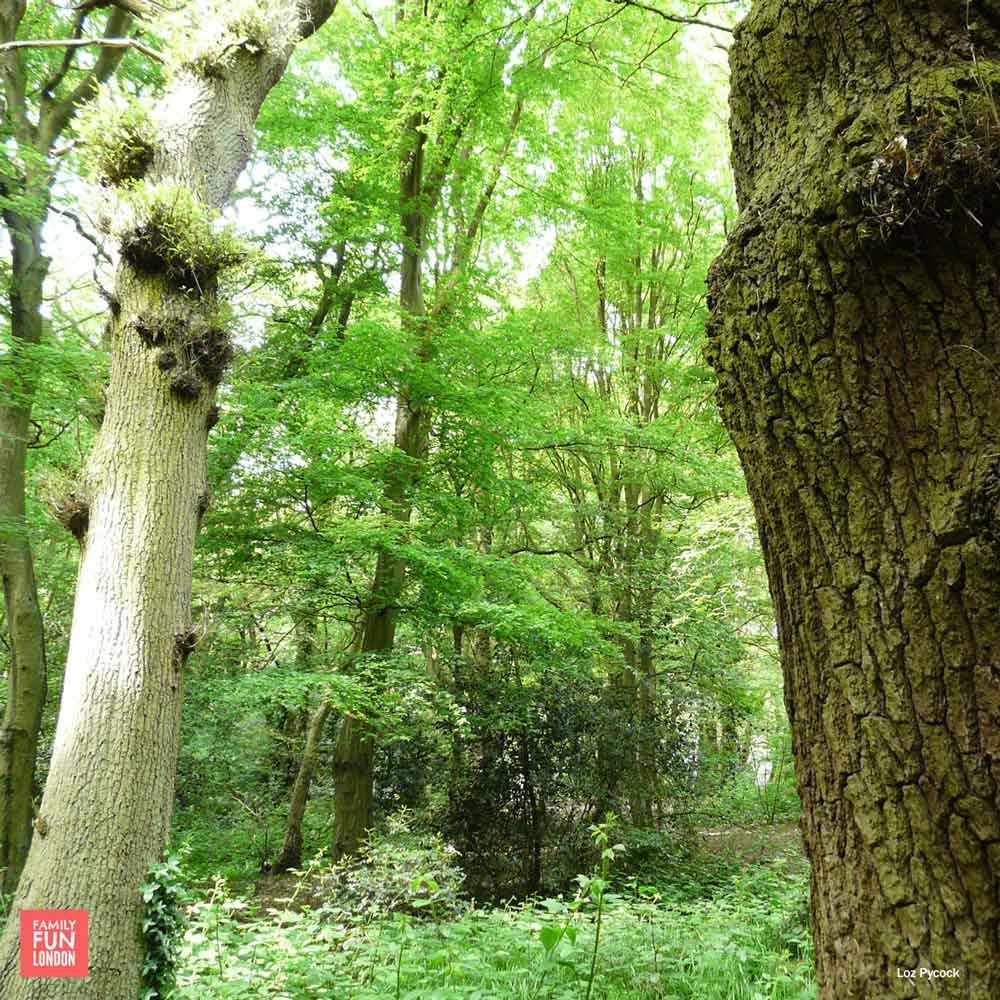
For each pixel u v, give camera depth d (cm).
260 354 898
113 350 405
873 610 137
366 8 1041
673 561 1068
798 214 146
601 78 963
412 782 1081
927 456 133
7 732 791
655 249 1373
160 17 439
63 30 910
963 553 126
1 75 808
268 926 484
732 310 163
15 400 736
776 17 159
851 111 143
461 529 1014
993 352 128
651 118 1179
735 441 169
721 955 453
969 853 123
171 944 353
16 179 716
